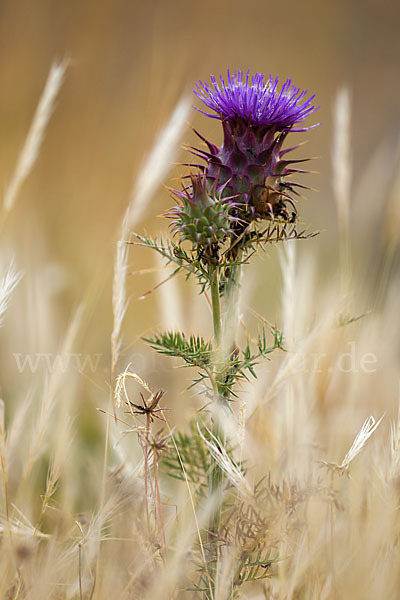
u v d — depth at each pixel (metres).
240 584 1.31
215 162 1.31
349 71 3.56
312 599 1.32
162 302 1.45
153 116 1.50
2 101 2.02
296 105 1.32
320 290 1.56
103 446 1.46
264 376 1.44
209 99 1.32
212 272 1.30
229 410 1.31
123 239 1.40
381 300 1.54
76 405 1.46
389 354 1.52
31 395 1.43
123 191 1.89
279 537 1.31
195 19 2.81
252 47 3.16
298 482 1.33
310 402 1.44
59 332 1.52
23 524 1.35
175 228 1.30
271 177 1.31
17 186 1.47
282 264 1.43
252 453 1.40
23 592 1.32
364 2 3.66
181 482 1.38
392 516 1.32
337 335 1.46
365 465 1.37
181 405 1.46
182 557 1.30
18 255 1.55
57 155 2.03
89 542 1.33
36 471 1.40
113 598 1.31
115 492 1.35
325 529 1.33
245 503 1.32
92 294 1.50
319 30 3.39
